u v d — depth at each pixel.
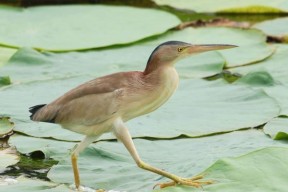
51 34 16.88
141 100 9.73
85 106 9.70
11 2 19.80
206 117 12.29
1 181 10.24
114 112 9.65
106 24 17.66
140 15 18.30
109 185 10.00
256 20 19.08
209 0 20.19
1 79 13.93
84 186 9.98
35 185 9.77
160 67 9.80
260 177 9.21
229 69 15.20
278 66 15.02
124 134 9.67
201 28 17.53
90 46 16.06
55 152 11.20
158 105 9.91
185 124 12.04
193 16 19.33
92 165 10.62
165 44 9.84
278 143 11.19
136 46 16.38
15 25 17.34
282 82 13.83
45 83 13.83
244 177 9.26
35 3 19.84
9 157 11.11
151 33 16.97
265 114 12.31
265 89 13.46
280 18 18.72
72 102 9.78
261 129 11.86
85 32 17.06
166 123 12.09
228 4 19.70
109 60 15.34
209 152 10.94
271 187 9.05
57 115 9.84
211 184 9.22
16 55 14.97
